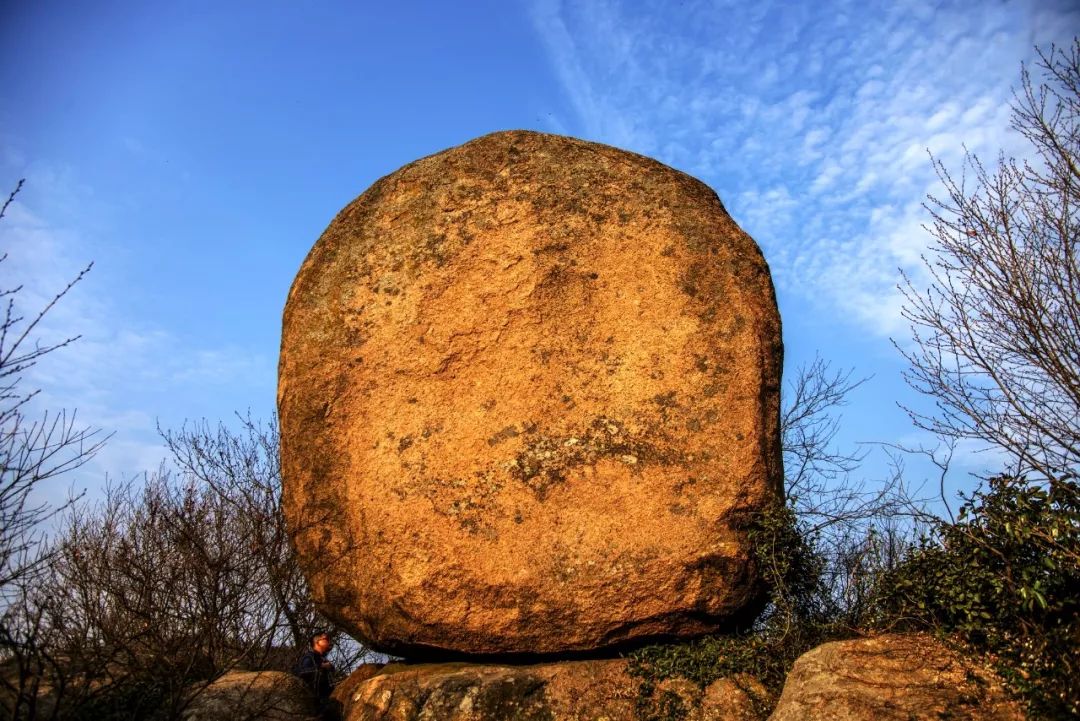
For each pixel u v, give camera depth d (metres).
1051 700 5.61
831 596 7.86
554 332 8.22
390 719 7.30
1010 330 7.58
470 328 8.28
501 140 9.16
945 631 6.58
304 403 8.33
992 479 6.75
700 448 7.71
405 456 7.96
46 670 7.44
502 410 8.02
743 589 7.48
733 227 8.56
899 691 6.00
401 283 8.53
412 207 8.88
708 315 8.12
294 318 8.63
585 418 7.92
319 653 9.60
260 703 7.59
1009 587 6.31
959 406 7.61
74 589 9.56
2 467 6.44
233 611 9.34
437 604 7.57
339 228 8.98
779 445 7.99
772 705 6.95
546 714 7.12
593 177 8.77
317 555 8.06
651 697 7.20
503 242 8.52
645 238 8.45
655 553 7.41
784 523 7.49
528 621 7.47
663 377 7.97
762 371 7.95
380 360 8.30
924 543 7.10
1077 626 5.89
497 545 7.58
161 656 8.13
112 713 7.20
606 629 7.43
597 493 7.66
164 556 10.07
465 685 7.33
